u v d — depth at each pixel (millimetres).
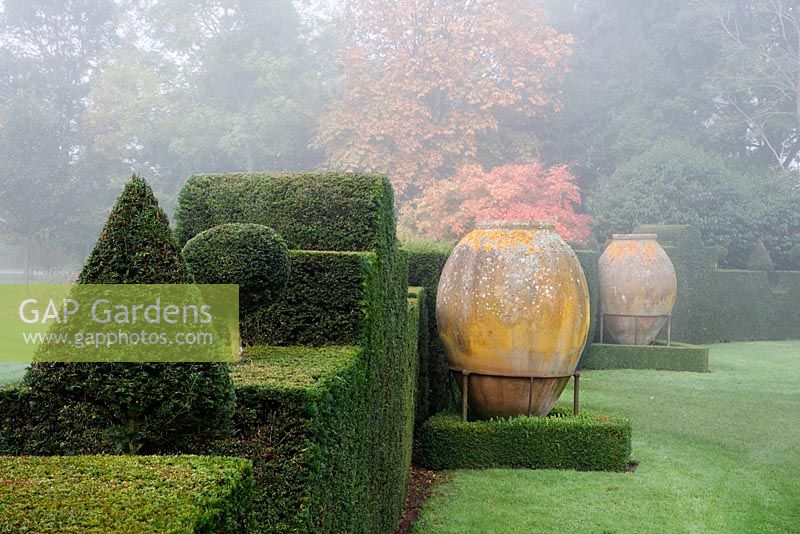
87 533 1606
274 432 2996
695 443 8289
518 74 24078
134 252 2625
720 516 5812
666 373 13828
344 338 4457
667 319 15047
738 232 23297
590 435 7293
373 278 4598
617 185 23531
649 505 6078
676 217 22359
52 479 1979
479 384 7680
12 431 3123
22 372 10000
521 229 7641
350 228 5465
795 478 6875
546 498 6281
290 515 2938
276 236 4105
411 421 6797
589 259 14961
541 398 7617
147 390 2518
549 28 24781
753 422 9203
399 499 5594
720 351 18188
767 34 27578
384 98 22734
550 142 26531
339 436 3398
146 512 1729
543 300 7301
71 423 3102
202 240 4012
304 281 4535
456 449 7457
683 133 26797
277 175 5848
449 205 19547
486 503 6152
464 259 7730
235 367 3514
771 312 21656
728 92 27062
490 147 23703
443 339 7883
